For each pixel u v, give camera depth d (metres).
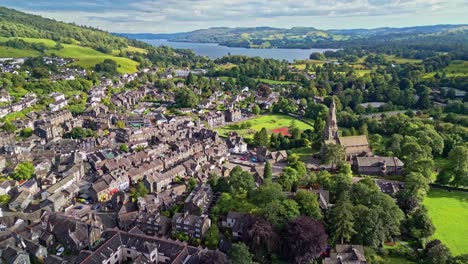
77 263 140.12
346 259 144.50
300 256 144.12
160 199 197.38
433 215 190.12
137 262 140.25
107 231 162.38
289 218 159.38
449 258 143.00
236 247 141.25
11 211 187.50
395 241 165.75
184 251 145.88
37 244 151.50
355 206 167.12
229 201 184.12
